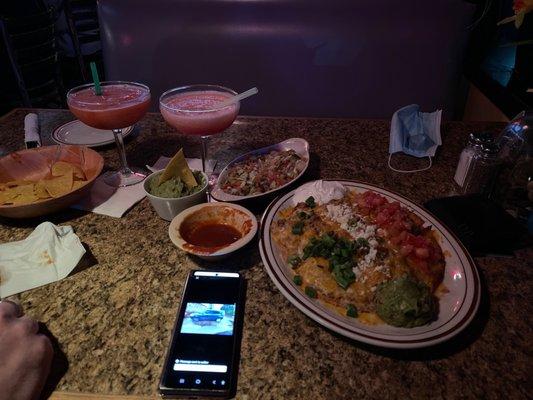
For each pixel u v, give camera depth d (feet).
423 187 3.61
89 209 3.28
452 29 5.85
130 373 2.06
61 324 2.33
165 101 3.68
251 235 2.63
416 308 2.12
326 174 3.81
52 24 8.45
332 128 4.74
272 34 6.08
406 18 5.90
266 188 3.38
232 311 2.29
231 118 3.48
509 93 5.95
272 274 2.41
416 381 2.03
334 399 1.95
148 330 2.29
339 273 2.37
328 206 2.87
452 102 6.30
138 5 6.12
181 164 3.18
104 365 2.10
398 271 2.41
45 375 1.98
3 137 4.47
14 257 2.70
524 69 5.79
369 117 6.54
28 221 3.18
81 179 3.32
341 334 2.08
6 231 3.08
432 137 4.09
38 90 9.23
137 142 4.41
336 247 2.53
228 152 4.23
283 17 6.02
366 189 3.26
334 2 5.95
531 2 3.13
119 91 3.76
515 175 3.30
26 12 9.85
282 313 2.41
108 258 2.83
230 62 6.29
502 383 2.02
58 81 9.27
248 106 6.63
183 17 6.10
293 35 6.06
